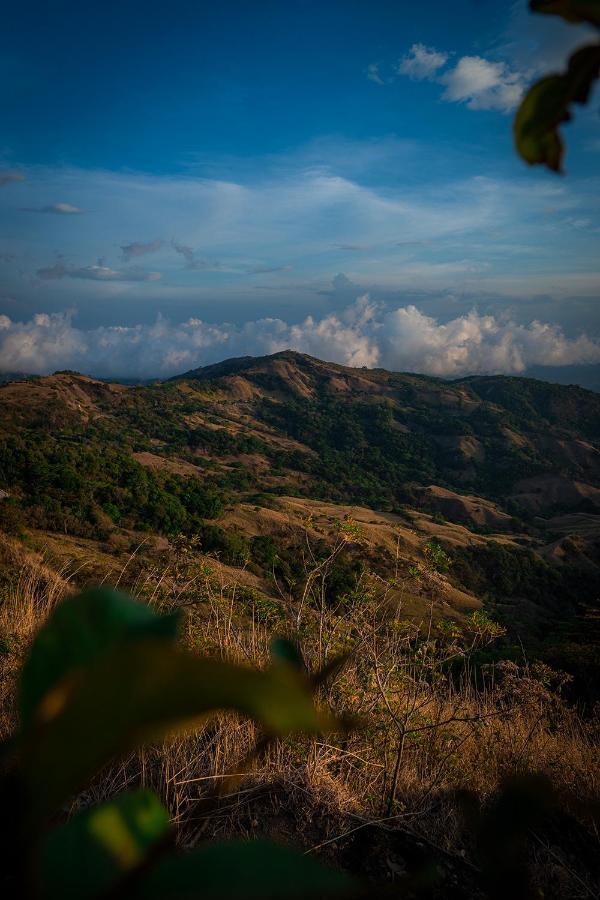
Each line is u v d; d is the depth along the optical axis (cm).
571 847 193
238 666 14
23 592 367
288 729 14
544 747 328
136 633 18
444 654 367
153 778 210
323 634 319
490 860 24
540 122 23
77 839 20
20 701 16
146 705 14
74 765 14
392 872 210
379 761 292
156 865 20
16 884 16
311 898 19
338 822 234
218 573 374
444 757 295
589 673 720
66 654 16
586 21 21
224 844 20
